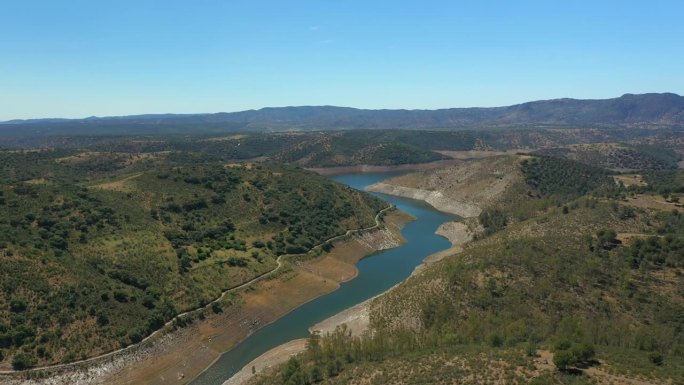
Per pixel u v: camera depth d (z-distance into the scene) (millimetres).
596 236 128375
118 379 96250
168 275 125625
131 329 105688
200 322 117750
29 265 106500
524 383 65438
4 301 97188
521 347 79562
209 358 109062
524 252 119250
